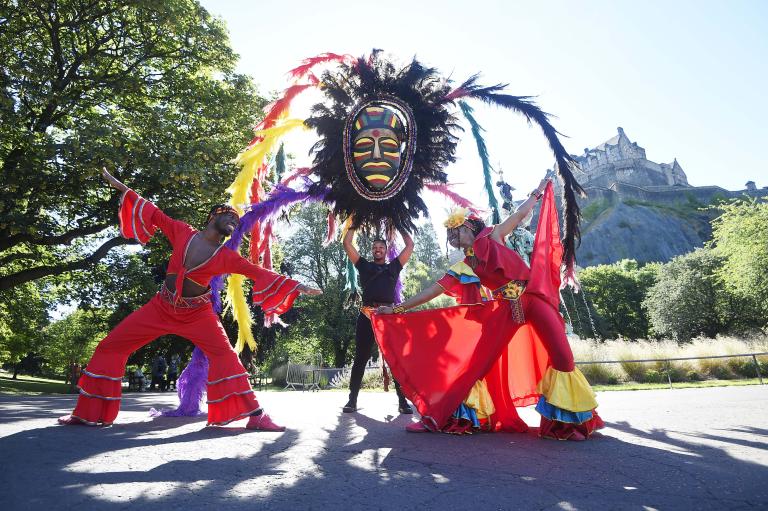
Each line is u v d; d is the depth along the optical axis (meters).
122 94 15.50
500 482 2.05
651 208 120.56
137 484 1.95
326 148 5.32
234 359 3.85
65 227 15.77
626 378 12.81
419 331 3.91
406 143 5.32
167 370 27.56
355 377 5.16
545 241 3.79
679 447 2.76
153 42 16.64
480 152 5.90
